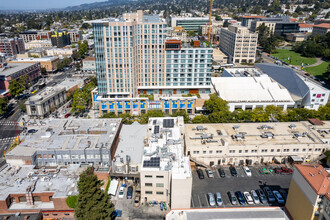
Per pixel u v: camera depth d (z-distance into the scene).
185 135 124.06
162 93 189.00
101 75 171.75
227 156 117.00
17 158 101.31
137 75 180.38
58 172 99.44
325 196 73.31
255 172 114.94
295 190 86.75
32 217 84.50
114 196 101.06
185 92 189.62
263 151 117.81
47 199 89.81
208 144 117.12
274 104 178.62
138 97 178.62
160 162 96.69
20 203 89.50
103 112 178.00
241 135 120.69
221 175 111.56
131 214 92.69
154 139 108.31
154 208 95.31
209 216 81.06
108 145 108.00
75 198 85.44
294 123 136.75
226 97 182.88
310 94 178.62
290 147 117.69
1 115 184.88
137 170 104.12
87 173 87.81
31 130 159.62
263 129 130.38
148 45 172.75
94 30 160.00
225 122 147.50
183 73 181.75
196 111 181.50
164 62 177.75
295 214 86.75
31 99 174.62
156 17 185.38
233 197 98.62
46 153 104.12
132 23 159.25
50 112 184.50
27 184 92.12
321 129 131.25
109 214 84.06
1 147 141.75
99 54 166.00
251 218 80.75
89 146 107.31
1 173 98.00
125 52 165.75
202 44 185.88
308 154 119.81
